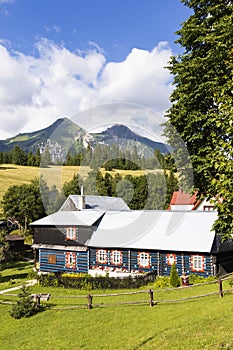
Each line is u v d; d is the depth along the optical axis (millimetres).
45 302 16859
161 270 22547
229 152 9984
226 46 14258
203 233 22188
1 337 12211
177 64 17953
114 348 9602
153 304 13773
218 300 12773
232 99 10180
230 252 22594
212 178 11273
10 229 46906
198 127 16422
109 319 12570
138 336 10227
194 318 10781
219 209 11438
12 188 43906
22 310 14500
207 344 8219
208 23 17297
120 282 20125
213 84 14695
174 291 17000
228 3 16594
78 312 14156
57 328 12344
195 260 21547
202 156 16141
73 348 10180
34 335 11945
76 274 24531
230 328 8984
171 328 10250
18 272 29781
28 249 42062
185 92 17234
